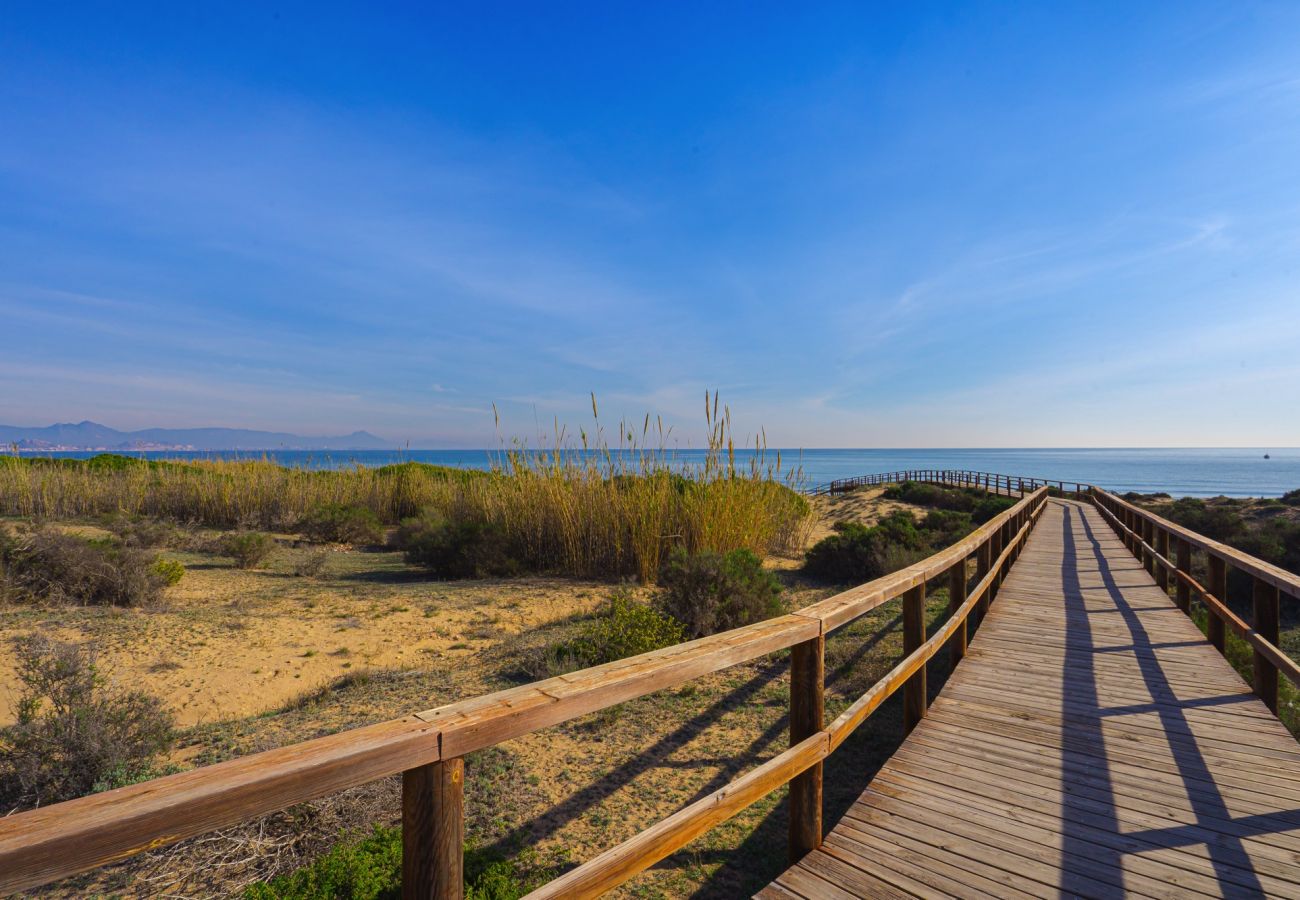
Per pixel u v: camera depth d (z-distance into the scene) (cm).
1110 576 1064
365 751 131
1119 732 439
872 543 1313
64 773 424
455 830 149
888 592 375
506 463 1479
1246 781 368
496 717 156
